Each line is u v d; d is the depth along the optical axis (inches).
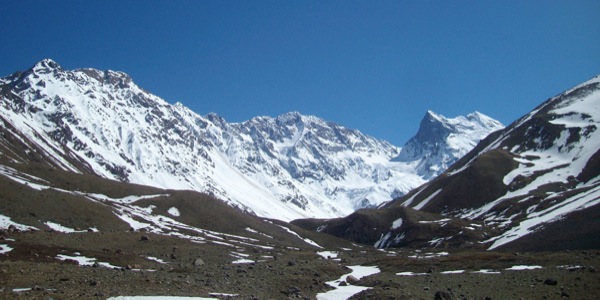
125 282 1786.4
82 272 1942.7
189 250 3750.0
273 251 5039.4
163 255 3376.0
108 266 2413.9
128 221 5378.9
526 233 5565.9
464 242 6870.1
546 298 1728.6
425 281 2345.0
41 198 4788.4
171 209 7234.3
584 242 4362.7
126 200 7150.6
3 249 2564.0
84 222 4709.6
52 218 4466.0
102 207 5393.7
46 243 2967.5
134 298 1503.4
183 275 2146.9
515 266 2711.6
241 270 2498.8
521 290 1911.9
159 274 2098.9
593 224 4768.7
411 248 7544.3
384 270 3176.7
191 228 6195.9
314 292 2112.5
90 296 1477.6
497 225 7431.1
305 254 4940.9
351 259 4648.1
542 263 2704.2
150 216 6245.1
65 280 1734.7
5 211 4207.7
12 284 1614.2
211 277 2190.0
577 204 5974.4
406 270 3061.0
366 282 2385.6
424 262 3324.3
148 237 3983.8
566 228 5007.4
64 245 3053.6
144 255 3233.3
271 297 1830.7
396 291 1926.7
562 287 1899.6
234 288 1941.4
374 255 5457.7
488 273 2554.1
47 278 1749.5
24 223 4097.0
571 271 2290.8
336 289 2222.0
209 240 5270.7
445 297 1781.5
